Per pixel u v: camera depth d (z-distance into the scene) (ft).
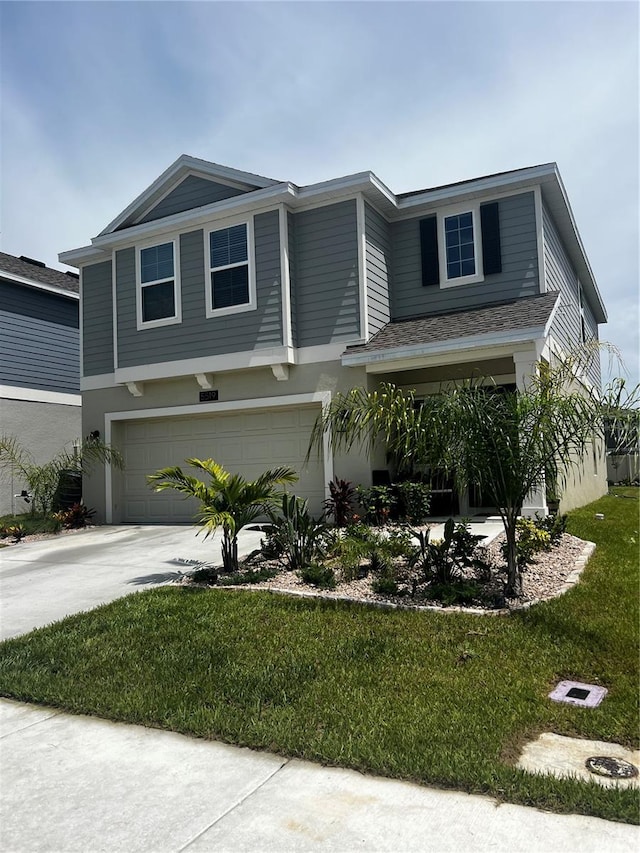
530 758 10.85
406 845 8.64
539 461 19.65
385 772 10.48
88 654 16.80
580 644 16.06
